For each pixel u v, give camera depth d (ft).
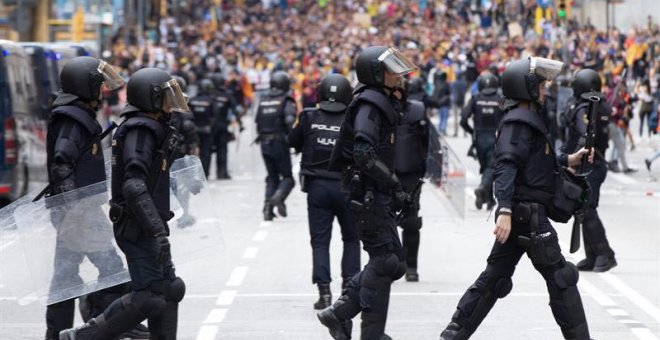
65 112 68.33
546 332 76.43
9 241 65.26
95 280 64.49
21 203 68.28
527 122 63.10
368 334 64.95
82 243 64.18
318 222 82.99
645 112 238.89
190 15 559.38
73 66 68.90
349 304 67.51
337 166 65.31
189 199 65.51
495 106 142.92
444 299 89.04
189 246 65.41
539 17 370.94
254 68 389.39
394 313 83.61
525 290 92.43
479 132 144.56
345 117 64.44
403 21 523.29
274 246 120.06
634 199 164.66
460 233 128.77
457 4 520.83
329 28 540.11
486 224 136.36
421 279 98.48
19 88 141.79
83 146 68.64
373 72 63.10
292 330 77.56
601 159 98.48
